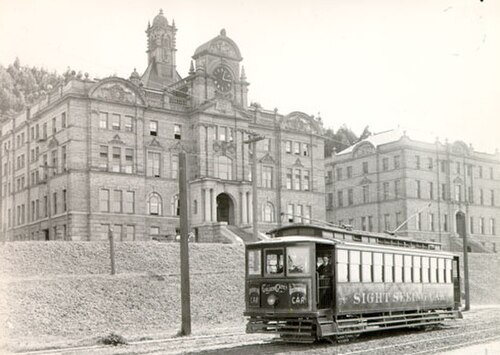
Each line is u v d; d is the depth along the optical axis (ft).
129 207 203.10
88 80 199.62
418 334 87.35
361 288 78.02
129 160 205.98
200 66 229.45
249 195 227.20
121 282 119.14
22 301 101.09
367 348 68.49
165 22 273.95
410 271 91.25
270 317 73.41
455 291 109.50
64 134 198.29
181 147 221.25
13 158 238.48
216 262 147.84
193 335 86.79
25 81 304.30
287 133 251.39
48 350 70.33
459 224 311.68
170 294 118.93
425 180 295.48
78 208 192.85
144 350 67.92
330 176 329.11
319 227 77.66
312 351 64.95
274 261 73.82
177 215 217.36
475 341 78.33
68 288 110.73
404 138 290.76
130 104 206.59
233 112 229.86
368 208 305.12
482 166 322.14
